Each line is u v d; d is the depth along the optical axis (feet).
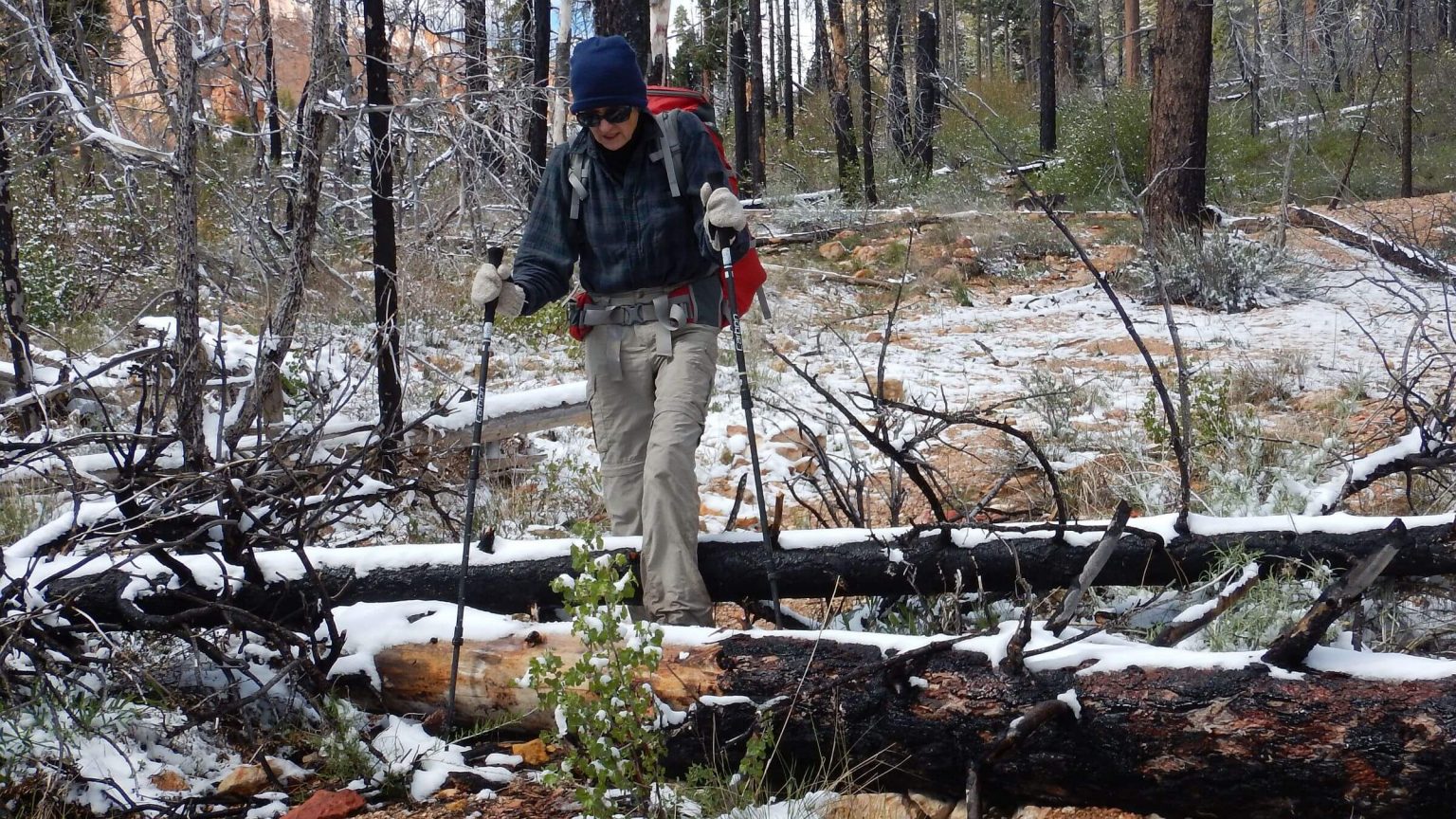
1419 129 71.05
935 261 46.88
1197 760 9.14
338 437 19.45
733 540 13.03
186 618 11.59
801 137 86.07
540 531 18.11
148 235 24.95
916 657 10.06
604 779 9.61
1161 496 17.03
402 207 23.45
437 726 11.71
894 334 36.40
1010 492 19.43
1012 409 25.59
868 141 63.21
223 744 11.58
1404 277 38.91
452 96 21.18
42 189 31.09
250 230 20.10
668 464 12.10
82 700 11.06
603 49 12.13
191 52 16.94
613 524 13.29
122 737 11.02
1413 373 25.67
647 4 29.58
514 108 22.27
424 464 18.28
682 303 12.69
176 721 11.50
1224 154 63.72
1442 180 63.05
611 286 12.79
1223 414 19.71
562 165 12.92
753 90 75.51
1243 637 11.64
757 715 10.29
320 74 18.28
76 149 20.97
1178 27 46.80
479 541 13.01
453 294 33.58
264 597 12.55
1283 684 9.15
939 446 23.07
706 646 10.85
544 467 21.52
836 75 69.77
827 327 34.14
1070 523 12.76
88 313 30.68
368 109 18.56
